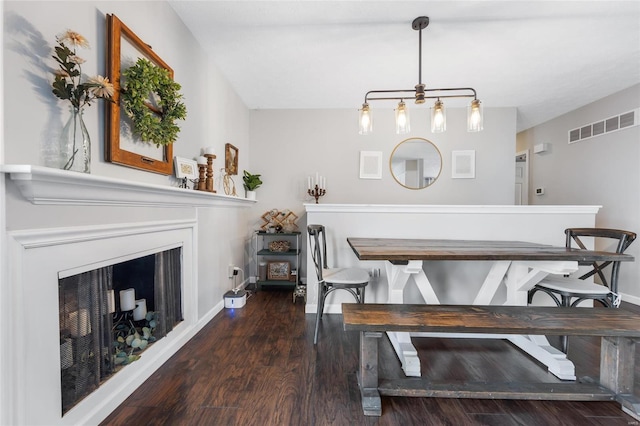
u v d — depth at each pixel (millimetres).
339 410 1335
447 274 2553
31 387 938
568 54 2426
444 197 3729
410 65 2637
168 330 1775
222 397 1411
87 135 1098
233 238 3006
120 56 1383
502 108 3611
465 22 2033
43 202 952
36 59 984
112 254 1291
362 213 2559
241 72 2789
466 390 1410
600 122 3287
